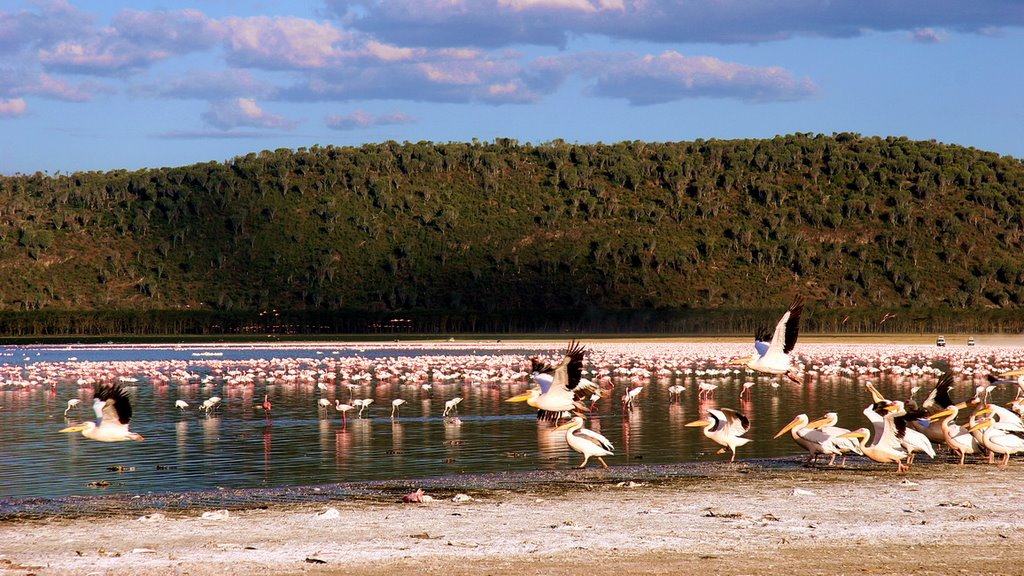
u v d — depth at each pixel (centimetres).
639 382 6625
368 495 2570
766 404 5109
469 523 2150
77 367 7994
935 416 2970
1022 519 2150
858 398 5456
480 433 3981
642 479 2788
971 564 1758
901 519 2156
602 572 1717
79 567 1791
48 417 4716
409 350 11894
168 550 1917
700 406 5066
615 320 18475
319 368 8306
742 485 2647
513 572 1720
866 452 2855
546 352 11175
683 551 1870
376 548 1916
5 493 2697
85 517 2289
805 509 2281
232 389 6319
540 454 3381
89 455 3434
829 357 8756
